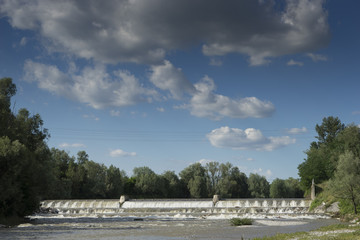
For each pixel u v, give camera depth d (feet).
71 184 452.76
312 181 304.30
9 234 137.90
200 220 229.45
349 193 218.59
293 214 251.60
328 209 258.98
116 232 148.77
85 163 523.29
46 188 214.28
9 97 226.99
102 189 497.46
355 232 126.31
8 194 176.86
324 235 122.42
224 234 142.00
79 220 228.63
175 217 262.26
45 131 243.40
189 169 624.18
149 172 637.30
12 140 198.80
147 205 353.10
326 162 326.44
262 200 319.06
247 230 159.02
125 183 562.25
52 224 187.83
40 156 231.09
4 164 174.70
